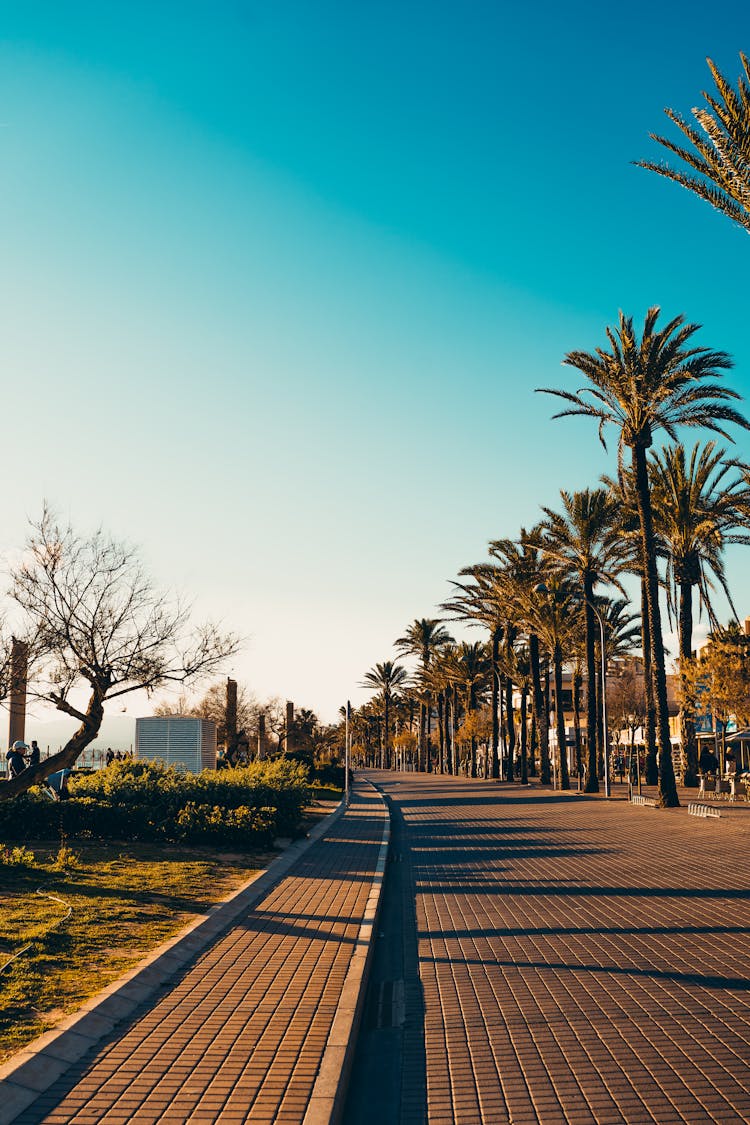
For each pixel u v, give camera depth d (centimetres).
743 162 1909
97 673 1177
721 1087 577
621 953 970
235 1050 602
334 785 5725
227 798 2177
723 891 1386
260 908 1166
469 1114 554
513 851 2062
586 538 4509
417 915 1256
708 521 3950
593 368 3319
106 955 839
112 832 1872
